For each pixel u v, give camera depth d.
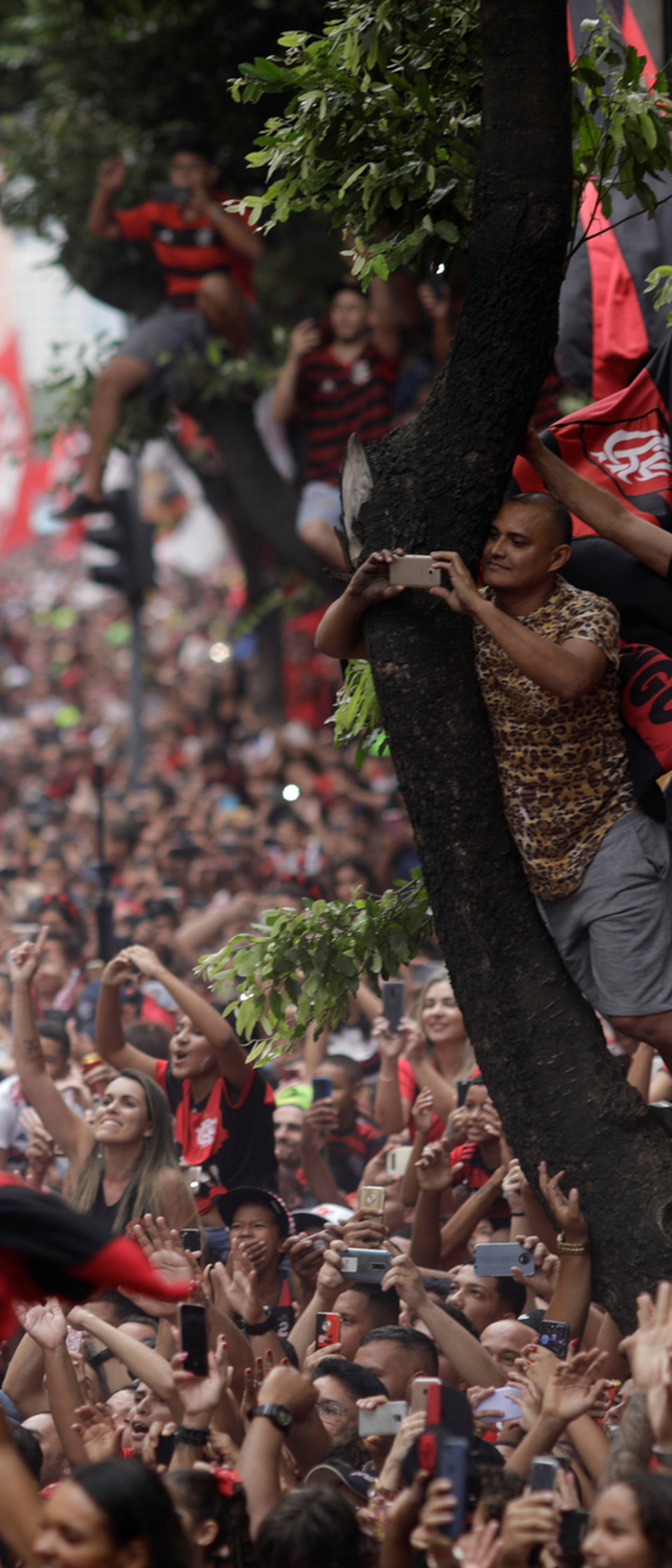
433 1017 13.72
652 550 7.85
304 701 38.19
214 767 33.88
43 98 25.28
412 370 22.80
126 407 23.48
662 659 7.77
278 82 7.94
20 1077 11.84
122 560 26.62
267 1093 12.01
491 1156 11.30
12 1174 12.65
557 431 8.73
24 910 22.83
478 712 7.57
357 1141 14.27
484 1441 7.61
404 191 7.86
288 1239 10.23
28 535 61.72
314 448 21.47
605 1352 7.21
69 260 24.83
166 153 23.23
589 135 8.05
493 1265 9.12
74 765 37.09
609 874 7.59
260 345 24.02
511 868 7.58
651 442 8.70
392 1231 11.83
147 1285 5.65
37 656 64.31
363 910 9.07
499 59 7.27
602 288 9.95
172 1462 7.22
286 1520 6.25
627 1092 7.49
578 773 7.59
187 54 23.20
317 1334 9.16
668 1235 7.27
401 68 8.02
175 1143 12.06
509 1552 5.93
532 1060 7.49
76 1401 8.31
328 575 7.90
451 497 7.49
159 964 12.02
